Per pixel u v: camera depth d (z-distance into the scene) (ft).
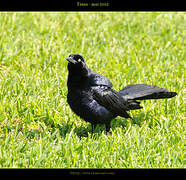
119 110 34.35
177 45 57.47
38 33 55.83
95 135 33.81
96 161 29.58
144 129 35.45
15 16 59.21
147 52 54.08
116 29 61.26
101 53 52.34
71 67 31.40
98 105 32.65
